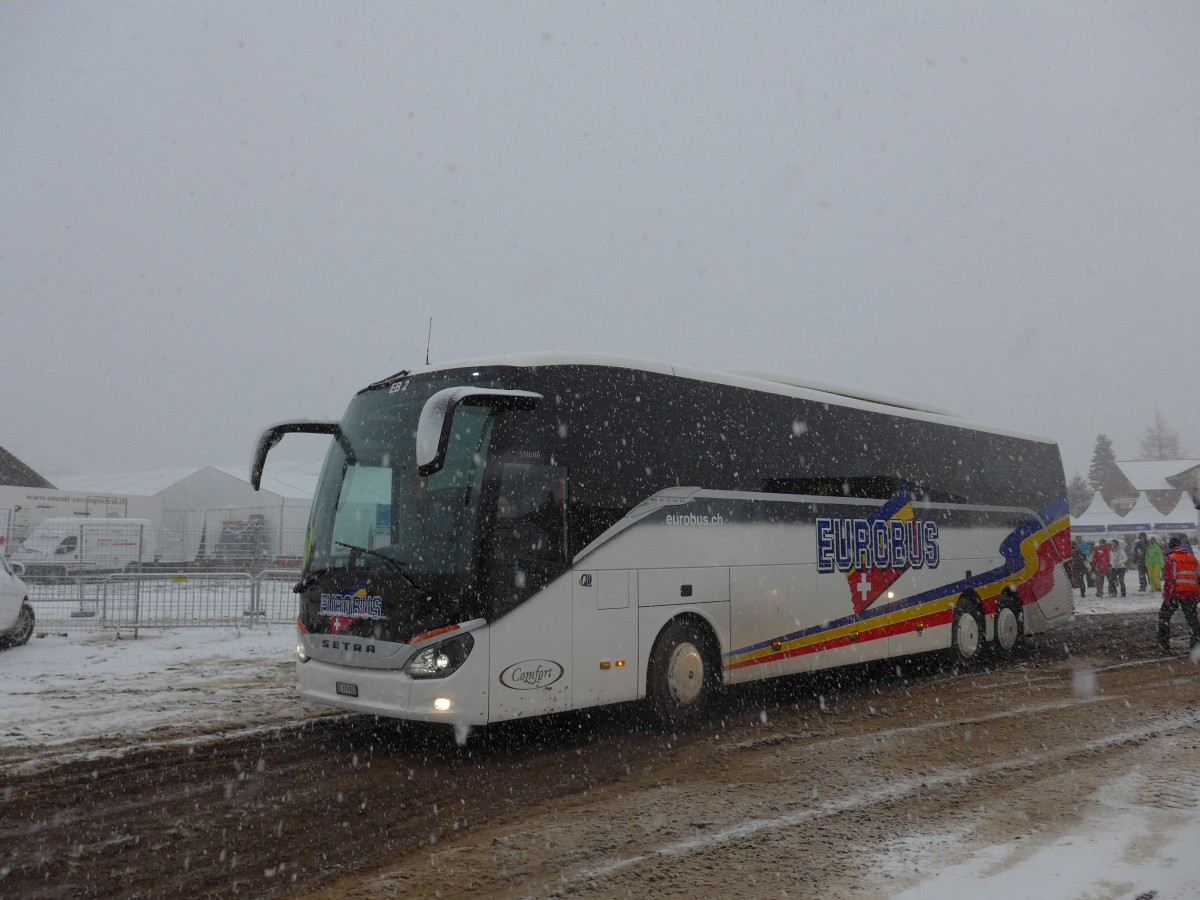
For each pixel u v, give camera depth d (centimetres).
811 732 900
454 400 725
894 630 1218
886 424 1277
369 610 782
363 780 720
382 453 833
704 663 950
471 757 800
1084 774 700
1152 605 2531
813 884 479
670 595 909
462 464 784
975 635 1383
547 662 792
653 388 941
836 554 1134
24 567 2277
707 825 590
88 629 1767
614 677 844
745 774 730
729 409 1026
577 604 821
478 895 480
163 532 2506
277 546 2614
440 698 737
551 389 848
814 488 1120
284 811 637
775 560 1041
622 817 614
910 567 1265
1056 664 1391
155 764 766
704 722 948
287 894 487
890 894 461
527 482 806
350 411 900
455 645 743
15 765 759
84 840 574
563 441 841
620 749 834
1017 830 563
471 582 755
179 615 1784
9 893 489
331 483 865
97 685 1159
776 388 1104
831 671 1367
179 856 546
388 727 922
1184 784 666
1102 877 477
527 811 636
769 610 1024
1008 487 1519
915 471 1312
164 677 1230
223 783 709
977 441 1469
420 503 791
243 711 995
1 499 3075
